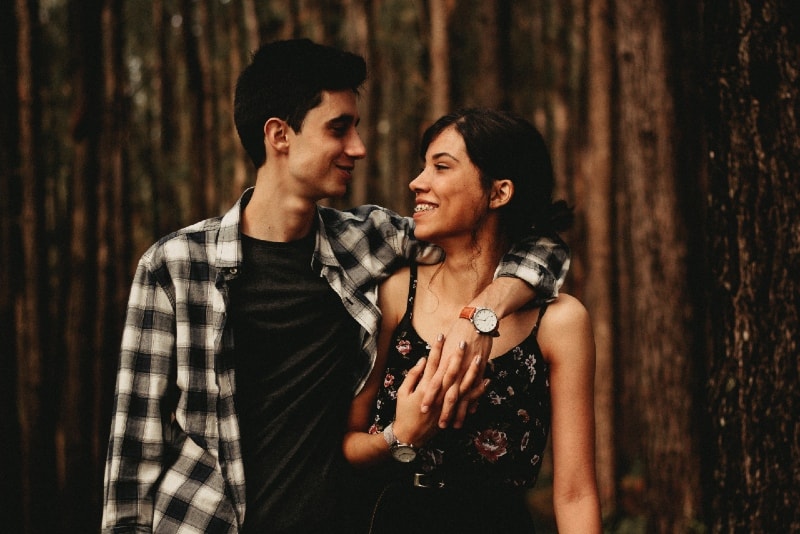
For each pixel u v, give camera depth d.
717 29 2.63
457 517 2.03
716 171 2.66
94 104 6.73
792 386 2.53
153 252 2.10
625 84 5.21
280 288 2.13
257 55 2.19
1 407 6.08
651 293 5.15
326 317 2.15
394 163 10.84
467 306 1.99
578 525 2.04
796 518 2.51
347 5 9.26
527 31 11.52
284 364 2.12
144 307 2.08
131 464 2.06
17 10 6.32
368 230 2.23
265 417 2.10
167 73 10.91
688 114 5.18
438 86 8.08
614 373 8.28
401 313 2.18
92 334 6.68
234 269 2.12
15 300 6.25
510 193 2.09
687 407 5.04
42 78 6.48
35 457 6.27
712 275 2.68
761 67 2.56
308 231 2.19
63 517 6.39
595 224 8.28
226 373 2.09
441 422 1.91
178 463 2.08
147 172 11.01
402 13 10.62
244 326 2.12
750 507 2.57
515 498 2.07
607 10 8.13
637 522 6.62
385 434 1.98
